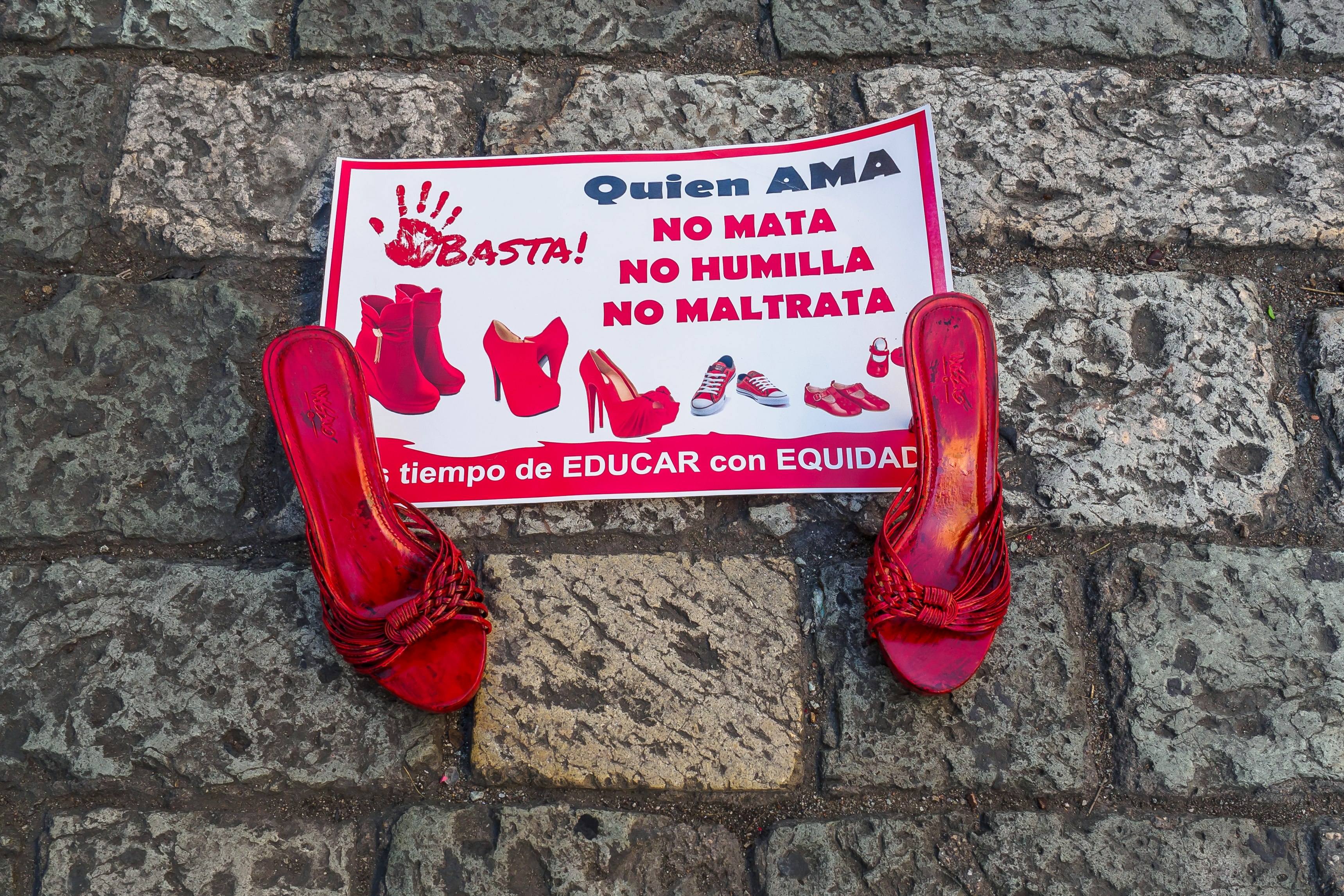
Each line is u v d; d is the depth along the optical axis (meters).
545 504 1.55
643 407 1.59
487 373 1.62
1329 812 1.35
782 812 1.36
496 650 1.44
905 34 1.87
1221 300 1.66
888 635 1.38
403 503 1.45
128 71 1.85
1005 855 1.32
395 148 1.79
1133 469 1.54
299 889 1.32
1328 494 1.54
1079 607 1.47
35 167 1.78
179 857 1.33
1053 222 1.71
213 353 1.65
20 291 1.69
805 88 1.83
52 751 1.38
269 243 1.73
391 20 1.89
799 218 1.70
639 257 1.69
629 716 1.40
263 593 1.49
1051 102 1.80
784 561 1.50
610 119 1.80
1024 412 1.58
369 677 1.42
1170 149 1.76
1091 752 1.38
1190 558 1.49
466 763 1.39
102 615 1.47
